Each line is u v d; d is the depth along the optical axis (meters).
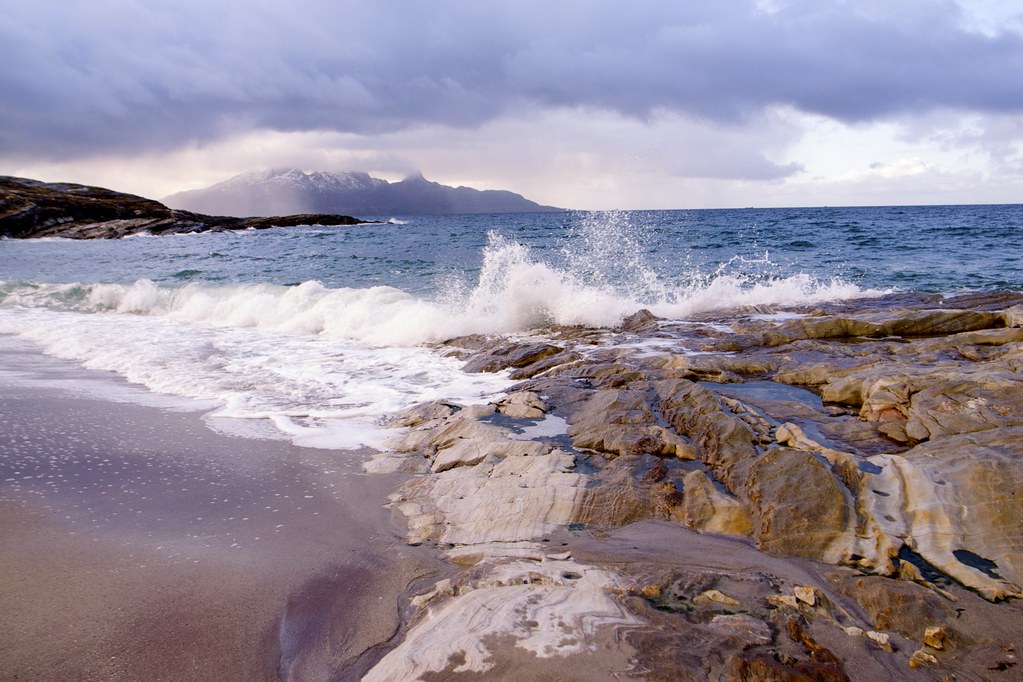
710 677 2.24
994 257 19.38
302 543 3.45
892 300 10.62
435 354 8.35
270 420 5.66
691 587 2.84
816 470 3.63
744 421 4.80
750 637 2.47
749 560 3.11
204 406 6.11
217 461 4.70
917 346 6.73
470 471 4.22
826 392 5.38
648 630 2.52
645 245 24.56
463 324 9.49
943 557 2.98
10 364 7.96
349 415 5.77
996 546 2.99
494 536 3.44
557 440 4.79
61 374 7.43
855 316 8.21
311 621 2.77
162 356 8.27
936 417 4.35
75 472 4.47
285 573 3.15
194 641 2.63
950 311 7.82
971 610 2.64
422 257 23.66
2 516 3.75
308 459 4.73
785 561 3.10
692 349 7.57
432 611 2.76
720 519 3.48
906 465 3.72
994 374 4.71
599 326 9.45
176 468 4.56
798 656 2.38
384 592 2.99
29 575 3.10
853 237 28.28
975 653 2.42
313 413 5.82
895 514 3.33
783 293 11.33
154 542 3.45
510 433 4.88
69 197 52.44
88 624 2.72
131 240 43.41
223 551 3.36
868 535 3.18
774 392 5.76
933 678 2.29
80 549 3.37
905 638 2.52
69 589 2.98
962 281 14.23
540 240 30.20
